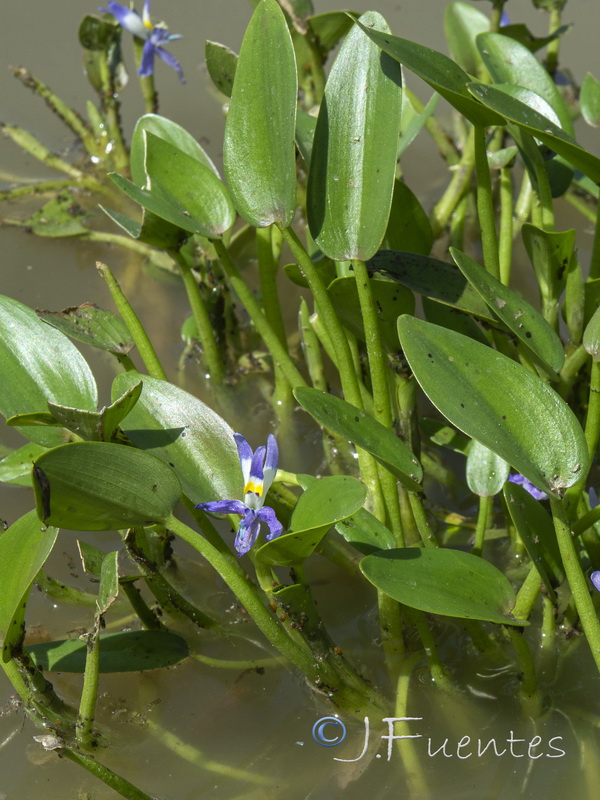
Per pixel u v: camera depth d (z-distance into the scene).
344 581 0.52
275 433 0.56
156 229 0.52
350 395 0.49
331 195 0.48
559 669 0.50
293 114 0.47
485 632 0.50
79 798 0.47
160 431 0.47
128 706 0.49
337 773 0.48
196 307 0.56
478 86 0.47
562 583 0.50
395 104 0.48
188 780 0.47
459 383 0.46
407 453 0.47
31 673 0.47
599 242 0.53
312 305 0.59
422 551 0.47
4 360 0.48
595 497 0.50
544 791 0.47
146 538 0.50
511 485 0.47
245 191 0.48
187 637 0.50
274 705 0.49
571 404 0.53
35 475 0.43
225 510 0.45
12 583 0.45
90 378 0.48
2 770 0.47
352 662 0.50
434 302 0.52
